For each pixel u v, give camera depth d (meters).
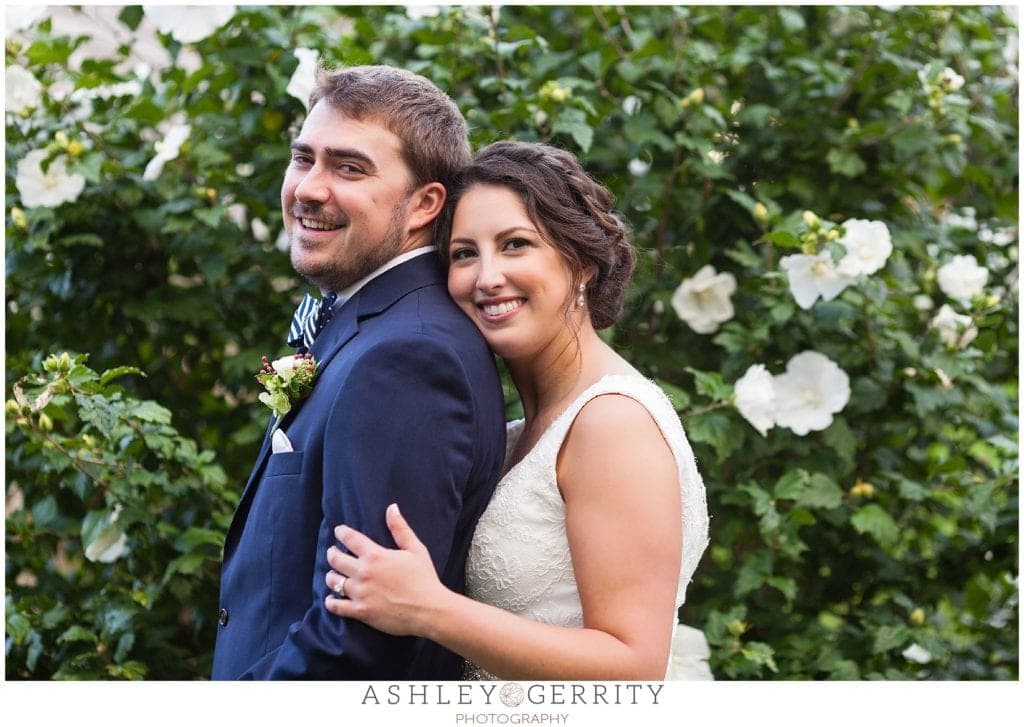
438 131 1.96
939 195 3.51
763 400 2.74
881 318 2.98
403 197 1.92
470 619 1.60
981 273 3.03
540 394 1.97
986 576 3.19
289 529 1.76
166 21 2.92
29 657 2.74
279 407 1.85
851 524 3.11
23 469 3.01
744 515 2.91
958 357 2.93
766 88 3.25
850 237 2.77
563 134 3.02
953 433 3.19
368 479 1.66
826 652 2.82
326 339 1.93
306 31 3.12
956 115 3.07
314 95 1.98
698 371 3.00
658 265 3.11
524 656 1.61
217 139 3.09
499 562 1.82
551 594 1.81
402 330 1.77
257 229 3.40
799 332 2.98
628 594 1.70
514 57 3.21
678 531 1.75
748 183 3.23
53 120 3.02
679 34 3.29
